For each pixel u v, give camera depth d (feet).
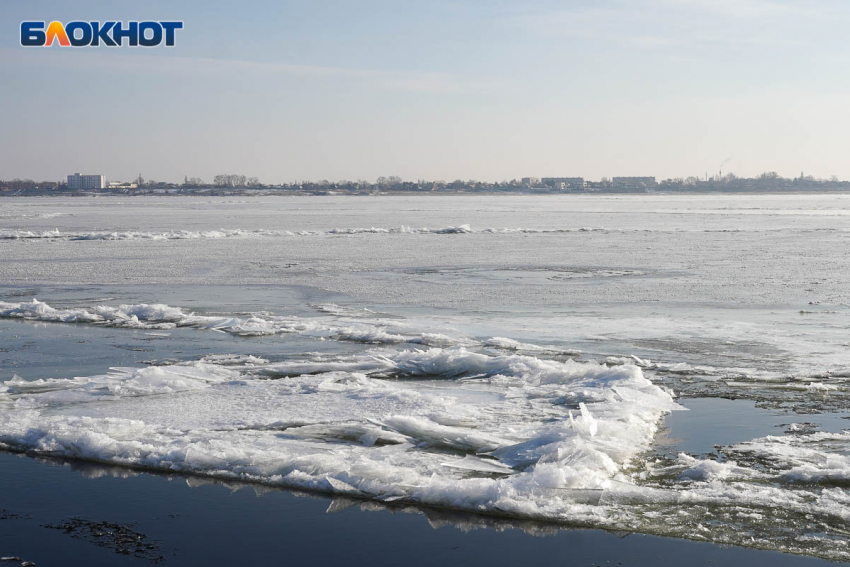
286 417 37.96
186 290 87.15
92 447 33.06
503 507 27.22
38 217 293.02
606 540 25.12
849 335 59.06
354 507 28.02
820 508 26.89
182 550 24.62
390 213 350.84
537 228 216.95
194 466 31.55
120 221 261.24
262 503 28.37
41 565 23.57
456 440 33.99
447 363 48.24
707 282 92.27
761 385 44.32
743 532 25.43
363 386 43.91
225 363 50.47
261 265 113.39
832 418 37.81
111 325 64.39
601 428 34.83
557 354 52.95
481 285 90.63
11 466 32.01
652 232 194.29
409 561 23.91
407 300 79.15
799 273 101.24
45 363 50.67
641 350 54.13
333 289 87.61
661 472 30.50
